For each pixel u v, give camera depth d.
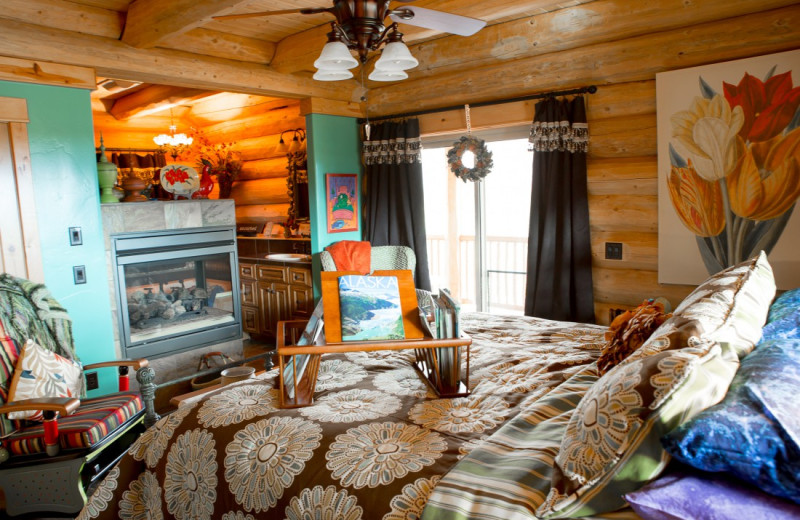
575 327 2.96
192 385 4.10
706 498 1.09
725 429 1.09
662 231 3.54
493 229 5.03
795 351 1.38
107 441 2.68
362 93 5.20
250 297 5.86
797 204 3.03
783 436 1.04
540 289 4.05
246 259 5.82
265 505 1.59
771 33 3.03
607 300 3.94
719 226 3.30
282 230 5.98
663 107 3.43
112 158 6.18
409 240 5.00
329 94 4.98
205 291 4.59
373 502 1.42
